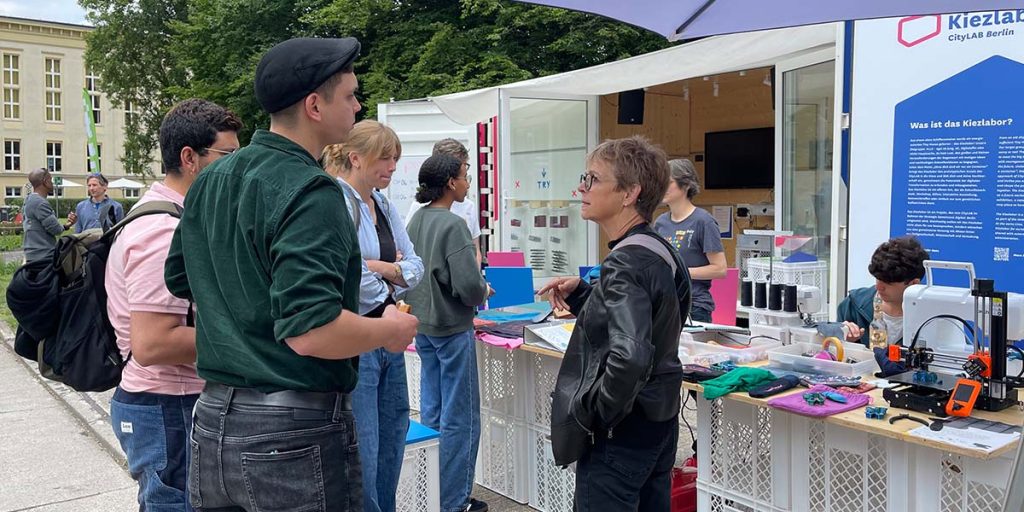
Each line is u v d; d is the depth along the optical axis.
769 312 3.55
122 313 2.26
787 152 6.18
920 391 2.48
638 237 2.20
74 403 5.93
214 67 16.80
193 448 1.78
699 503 3.15
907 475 2.46
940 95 3.95
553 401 2.23
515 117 7.66
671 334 2.19
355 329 1.61
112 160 51.31
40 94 48.91
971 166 3.85
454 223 3.46
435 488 3.42
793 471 2.78
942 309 2.54
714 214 9.80
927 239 4.05
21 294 2.26
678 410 2.27
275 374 1.64
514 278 5.07
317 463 1.67
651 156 2.23
